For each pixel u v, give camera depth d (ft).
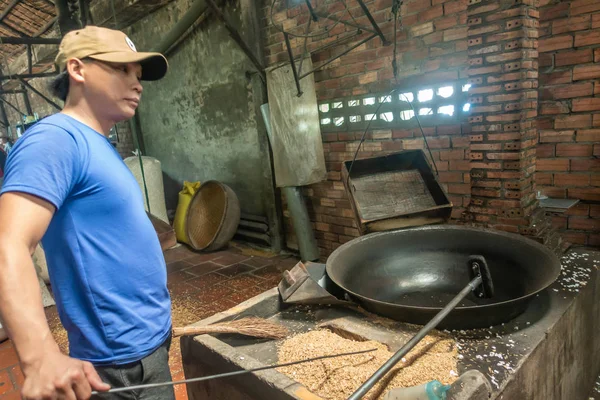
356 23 11.56
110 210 3.72
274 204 15.25
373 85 11.64
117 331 3.86
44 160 3.24
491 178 8.82
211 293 12.38
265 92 14.34
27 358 2.81
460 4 9.54
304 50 11.92
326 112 13.06
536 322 5.40
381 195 8.96
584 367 6.70
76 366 2.95
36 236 3.09
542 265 5.92
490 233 6.94
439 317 4.61
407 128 11.21
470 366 4.62
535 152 8.98
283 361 5.16
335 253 6.78
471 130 9.01
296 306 6.69
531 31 8.30
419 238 7.48
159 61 4.45
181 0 16.60
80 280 3.68
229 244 17.10
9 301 2.81
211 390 5.35
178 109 18.78
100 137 3.87
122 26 20.10
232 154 16.80
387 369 3.90
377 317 5.94
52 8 21.15
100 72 3.85
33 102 32.19
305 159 13.07
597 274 6.88
